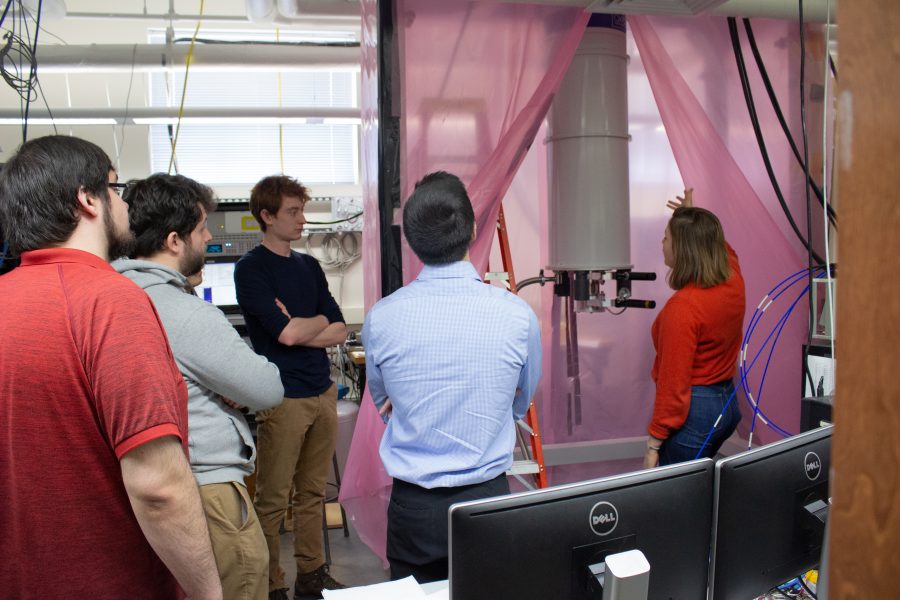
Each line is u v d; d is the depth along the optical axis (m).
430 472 1.36
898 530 0.42
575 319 3.15
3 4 2.80
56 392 0.90
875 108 0.42
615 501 1.01
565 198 2.38
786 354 2.60
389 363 1.38
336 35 4.48
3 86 3.97
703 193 2.57
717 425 2.14
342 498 2.48
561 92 2.34
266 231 2.36
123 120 3.57
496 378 1.36
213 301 3.95
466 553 0.95
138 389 0.90
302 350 2.32
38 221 0.96
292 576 2.66
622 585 0.89
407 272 2.15
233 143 4.47
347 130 4.57
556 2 2.05
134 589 0.98
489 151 2.20
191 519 0.95
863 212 0.43
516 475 2.58
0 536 0.93
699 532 1.08
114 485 0.95
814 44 2.49
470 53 2.17
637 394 3.26
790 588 1.30
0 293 0.93
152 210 1.50
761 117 2.53
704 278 2.08
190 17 3.64
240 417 1.58
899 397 0.42
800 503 1.17
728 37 2.50
